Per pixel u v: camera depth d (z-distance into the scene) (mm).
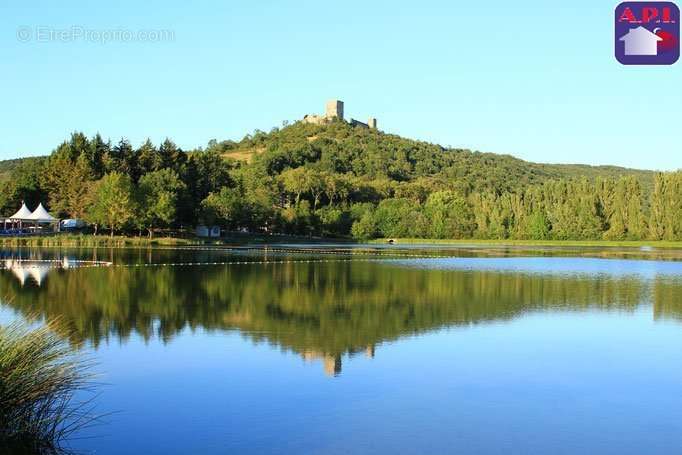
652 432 14469
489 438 13953
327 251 89062
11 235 92875
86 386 17375
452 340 23828
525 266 62656
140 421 14719
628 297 37469
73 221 106688
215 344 22359
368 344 22812
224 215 116562
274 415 15203
